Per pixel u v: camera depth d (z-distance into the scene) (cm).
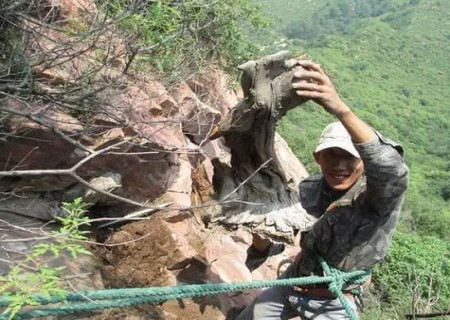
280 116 321
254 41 775
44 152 342
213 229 469
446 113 8138
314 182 345
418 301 891
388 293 1026
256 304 346
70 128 333
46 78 327
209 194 490
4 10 288
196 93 562
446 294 1107
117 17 288
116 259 385
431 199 4675
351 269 308
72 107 303
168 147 397
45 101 323
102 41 324
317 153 313
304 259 322
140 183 405
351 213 297
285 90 311
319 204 339
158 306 371
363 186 297
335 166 301
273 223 338
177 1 343
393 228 298
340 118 264
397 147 267
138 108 386
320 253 313
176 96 471
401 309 890
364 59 9456
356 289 318
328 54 8888
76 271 337
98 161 368
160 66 395
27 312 184
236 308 418
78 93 315
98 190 231
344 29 11894
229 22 602
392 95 8175
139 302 216
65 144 343
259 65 310
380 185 269
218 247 454
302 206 342
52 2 358
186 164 468
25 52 308
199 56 463
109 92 328
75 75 337
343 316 320
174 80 444
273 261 410
